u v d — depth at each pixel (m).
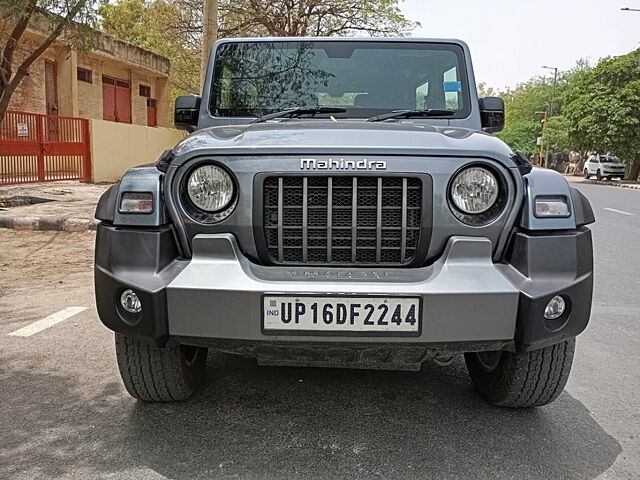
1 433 2.94
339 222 2.68
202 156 2.67
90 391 3.44
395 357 2.70
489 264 2.62
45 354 4.04
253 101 4.03
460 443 2.92
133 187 2.73
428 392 3.52
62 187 14.58
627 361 4.18
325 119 3.77
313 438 2.95
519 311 2.56
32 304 5.30
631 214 14.54
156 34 25.44
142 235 2.67
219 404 3.30
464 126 3.85
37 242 8.45
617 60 34.91
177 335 2.61
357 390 3.53
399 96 3.97
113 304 2.69
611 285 6.57
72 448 2.81
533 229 2.64
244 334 2.55
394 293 2.50
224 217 2.67
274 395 3.43
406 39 4.09
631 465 2.75
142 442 2.88
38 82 18.34
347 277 2.59
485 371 3.35
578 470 2.70
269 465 2.70
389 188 2.66
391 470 2.67
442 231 2.66
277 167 2.64
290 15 23.67
